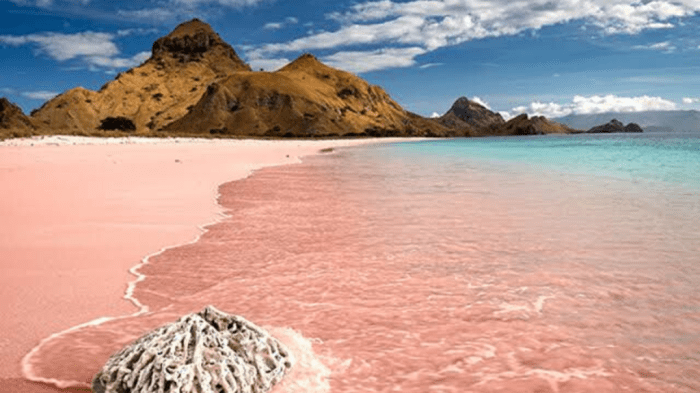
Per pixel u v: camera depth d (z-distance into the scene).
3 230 9.12
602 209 12.21
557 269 6.98
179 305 5.58
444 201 13.84
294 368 4.06
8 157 26.53
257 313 5.34
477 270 6.96
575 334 4.74
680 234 9.20
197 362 3.51
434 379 3.88
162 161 27.88
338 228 9.98
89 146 41.59
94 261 7.29
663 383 3.81
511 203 13.37
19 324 4.94
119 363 3.65
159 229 9.64
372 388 3.75
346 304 5.61
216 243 8.60
